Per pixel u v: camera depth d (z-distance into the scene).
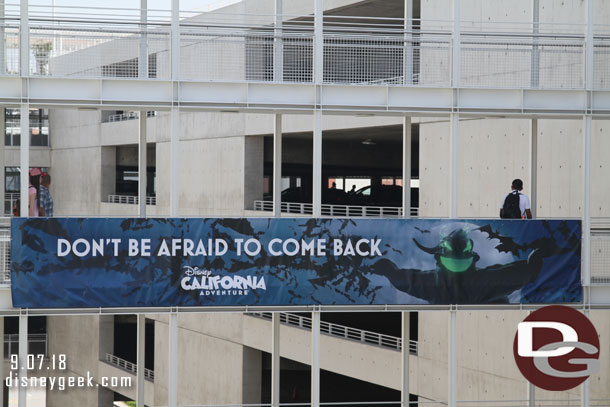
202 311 17.55
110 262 17.17
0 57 17.27
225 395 33.78
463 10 23.67
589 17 18.17
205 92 17.69
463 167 23.92
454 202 18.11
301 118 29.77
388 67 27.44
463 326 23.73
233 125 33.31
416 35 25.03
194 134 36.06
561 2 20.88
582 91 18.20
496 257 18.16
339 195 34.66
